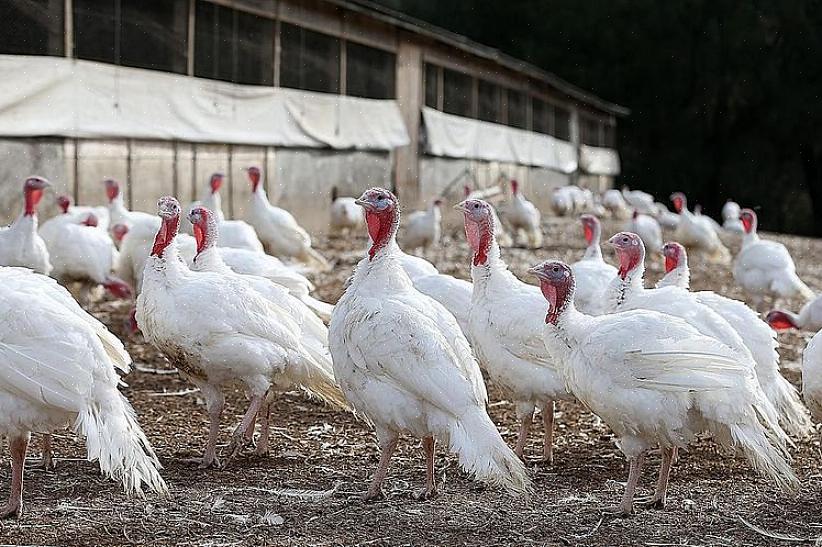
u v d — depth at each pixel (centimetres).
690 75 5006
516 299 712
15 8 1524
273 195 2269
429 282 827
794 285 1343
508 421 836
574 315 621
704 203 5178
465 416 589
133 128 1773
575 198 4003
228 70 2083
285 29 2298
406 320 601
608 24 5056
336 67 2564
